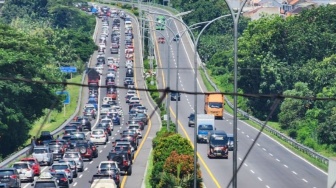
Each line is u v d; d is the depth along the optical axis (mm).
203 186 129375
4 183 116562
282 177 147125
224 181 139625
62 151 160500
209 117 197125
